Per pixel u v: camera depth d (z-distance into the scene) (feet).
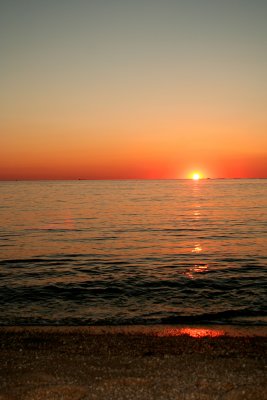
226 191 621.31
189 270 81.97
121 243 119.24
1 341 43.57
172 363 36.45
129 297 63.05
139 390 30.01
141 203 319.27
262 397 29.12
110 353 39.55
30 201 347.56
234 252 103.30
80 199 385.50
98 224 169.58
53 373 33.63
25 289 67.00
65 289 67.15
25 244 116.78
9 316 53.83
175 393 29.55
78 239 127.13
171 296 63.52
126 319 52.85
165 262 90.89
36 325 50.26
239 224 168.96
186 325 50.49
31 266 85.97
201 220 185.47
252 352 40.24
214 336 46.06
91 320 52.39
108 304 59.52
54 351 40.11
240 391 30.01
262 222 175.83
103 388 30.30
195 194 512.22
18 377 32.65
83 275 77.36
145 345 42.39
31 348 41.14
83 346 41.88
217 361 37.17
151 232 144.46
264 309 56.75
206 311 56.08
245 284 70.13
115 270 82.17
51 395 29.04
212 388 30.53
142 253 102.47
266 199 372.17
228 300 61.11
